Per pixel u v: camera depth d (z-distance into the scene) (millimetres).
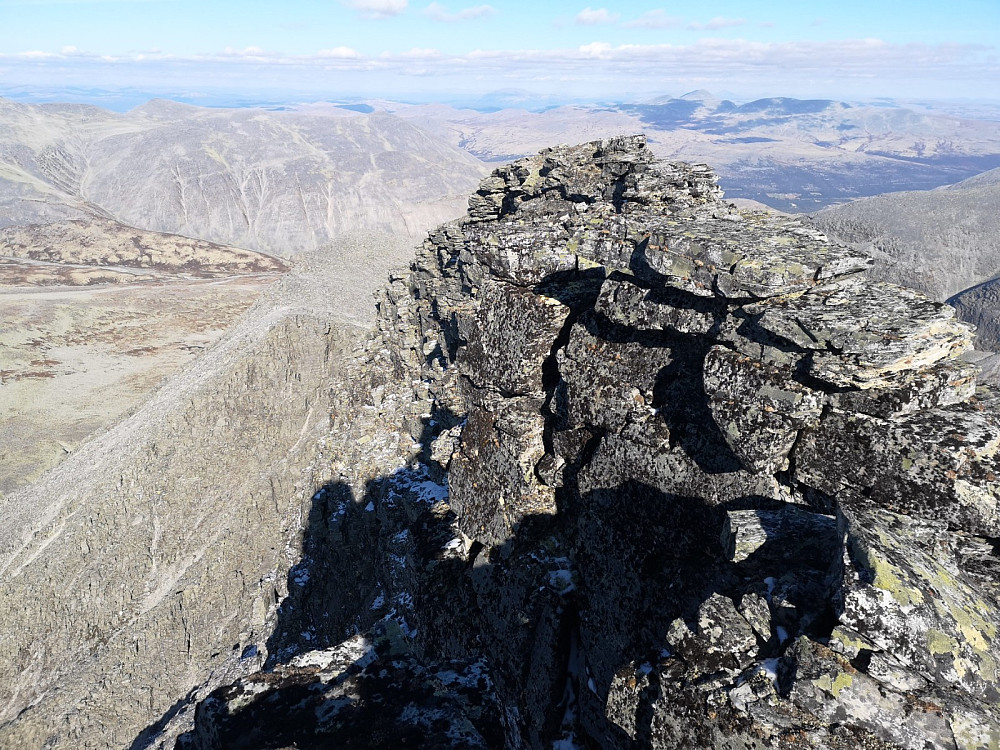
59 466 90375
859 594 8789
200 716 17594
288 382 87875
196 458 81125
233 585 63625
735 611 10398
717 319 12375
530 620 15812
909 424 10258
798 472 11438
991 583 9664
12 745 55000
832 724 8719
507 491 17094
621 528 14250
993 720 8039
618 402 14203
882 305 10672
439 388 43938
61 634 69250
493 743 16266
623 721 11883
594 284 15875
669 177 30188
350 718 16781
